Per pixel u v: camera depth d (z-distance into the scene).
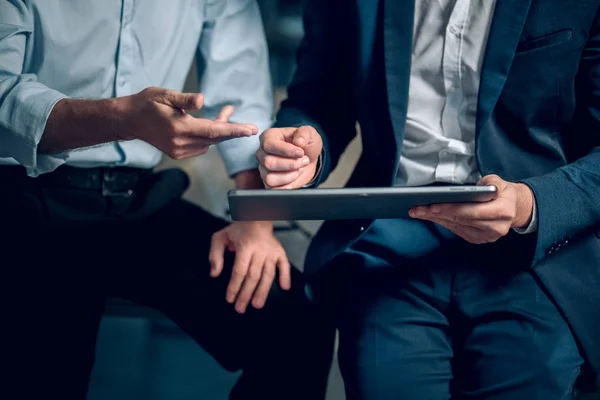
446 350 1.35
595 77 1.31
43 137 1.39
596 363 1.31
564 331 1.29
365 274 1.39
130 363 2.12
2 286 1.48
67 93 1.62
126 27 1.60
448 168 1.38
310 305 1.57
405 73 1.34
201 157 2.65
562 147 1.37
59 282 1.53
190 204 1.75
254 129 1.25
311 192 1.07
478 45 1.33
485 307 1.32
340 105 1.53
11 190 1.50
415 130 1.39
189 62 1.73
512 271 1.33
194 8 1.68
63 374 1.58
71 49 1.57
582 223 1.23
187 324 1.60
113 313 2.13
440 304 1.36
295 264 1.88
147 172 1.66
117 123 1.31
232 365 1.60
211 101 1.72
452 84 1.36
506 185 1.16
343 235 1.42
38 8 1.52
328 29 1.50
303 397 1.55
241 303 1.51
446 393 1.32
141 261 1.56
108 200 1.59
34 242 1.48
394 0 1.33
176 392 2.00
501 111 1.33
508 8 1.27
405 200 1.09
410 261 1.38
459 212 1.12
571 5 1.27
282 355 1.54
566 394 1.24
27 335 1.50
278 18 3.24
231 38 1.72
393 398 1.30
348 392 1.36
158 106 1.25
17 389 1.51
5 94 1.41
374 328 1.36
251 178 1.65
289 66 3.15
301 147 1.27
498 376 1.27
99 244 1.54
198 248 1.61
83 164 1.57
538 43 1.28
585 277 1.31
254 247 1.53
